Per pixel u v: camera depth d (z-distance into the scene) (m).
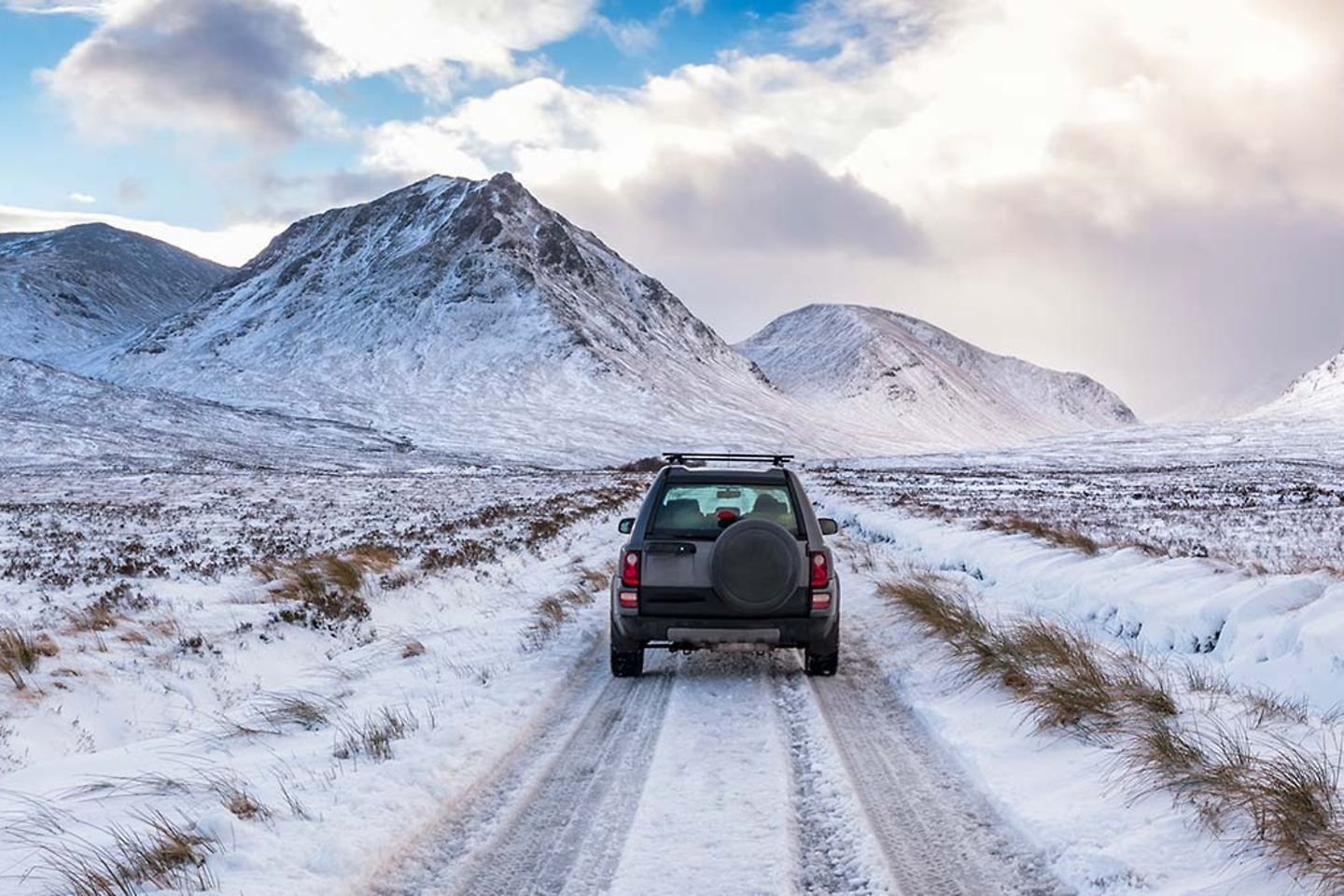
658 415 184.38
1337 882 3.62
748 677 8.49
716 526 8.48
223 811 4.82
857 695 7.73
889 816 4.98
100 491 52.69
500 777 5.75
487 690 7.91
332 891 4.09
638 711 7.31
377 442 129.75
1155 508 34.50
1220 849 4.13
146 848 4.47
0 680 8.03
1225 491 47.69
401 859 4.57
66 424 105.62
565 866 4.44
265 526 27.06
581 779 5.68
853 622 11.09
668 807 5.16
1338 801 4.37
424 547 19.17
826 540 21.98
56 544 21.48
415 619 12.59
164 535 24.45
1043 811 4.84
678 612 7.98
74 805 5.39
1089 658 7.31
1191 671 7.25
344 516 31.25
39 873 4.37
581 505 34.47
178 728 8.23
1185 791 4.75
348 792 5.30
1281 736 5.52
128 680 8.80
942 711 6.95
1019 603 11.89
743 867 4.35
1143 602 9.92
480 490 50.56
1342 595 7.43
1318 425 174.50
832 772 5.70
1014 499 41.94
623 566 8.16
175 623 10.88
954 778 5.57
